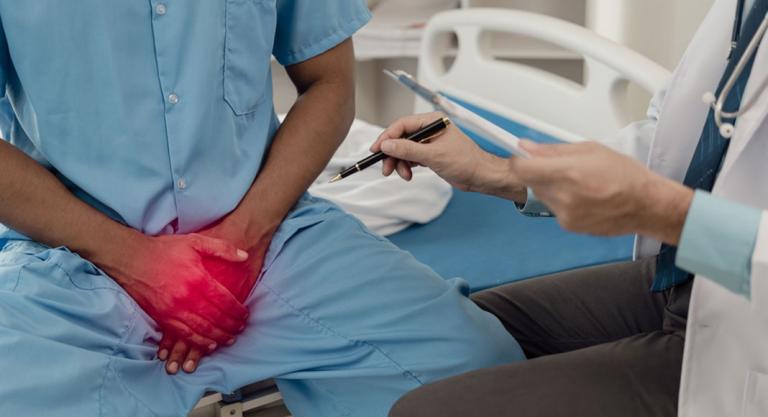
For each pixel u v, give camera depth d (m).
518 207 1.47
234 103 1.46
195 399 1.35
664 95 1.53
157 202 1.42
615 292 1.51
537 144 1.01
